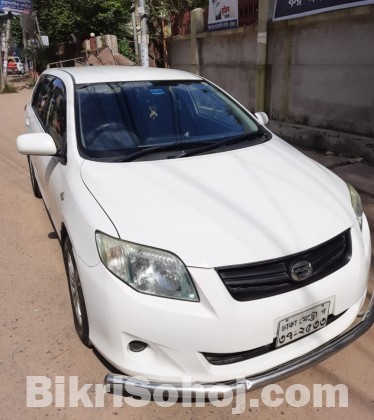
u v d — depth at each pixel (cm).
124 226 212
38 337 271
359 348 259
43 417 217
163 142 297
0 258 372
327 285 214
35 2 2159
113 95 319
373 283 312
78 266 224
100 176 254
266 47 747
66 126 299
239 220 218
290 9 677
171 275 198
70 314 293
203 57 1001
